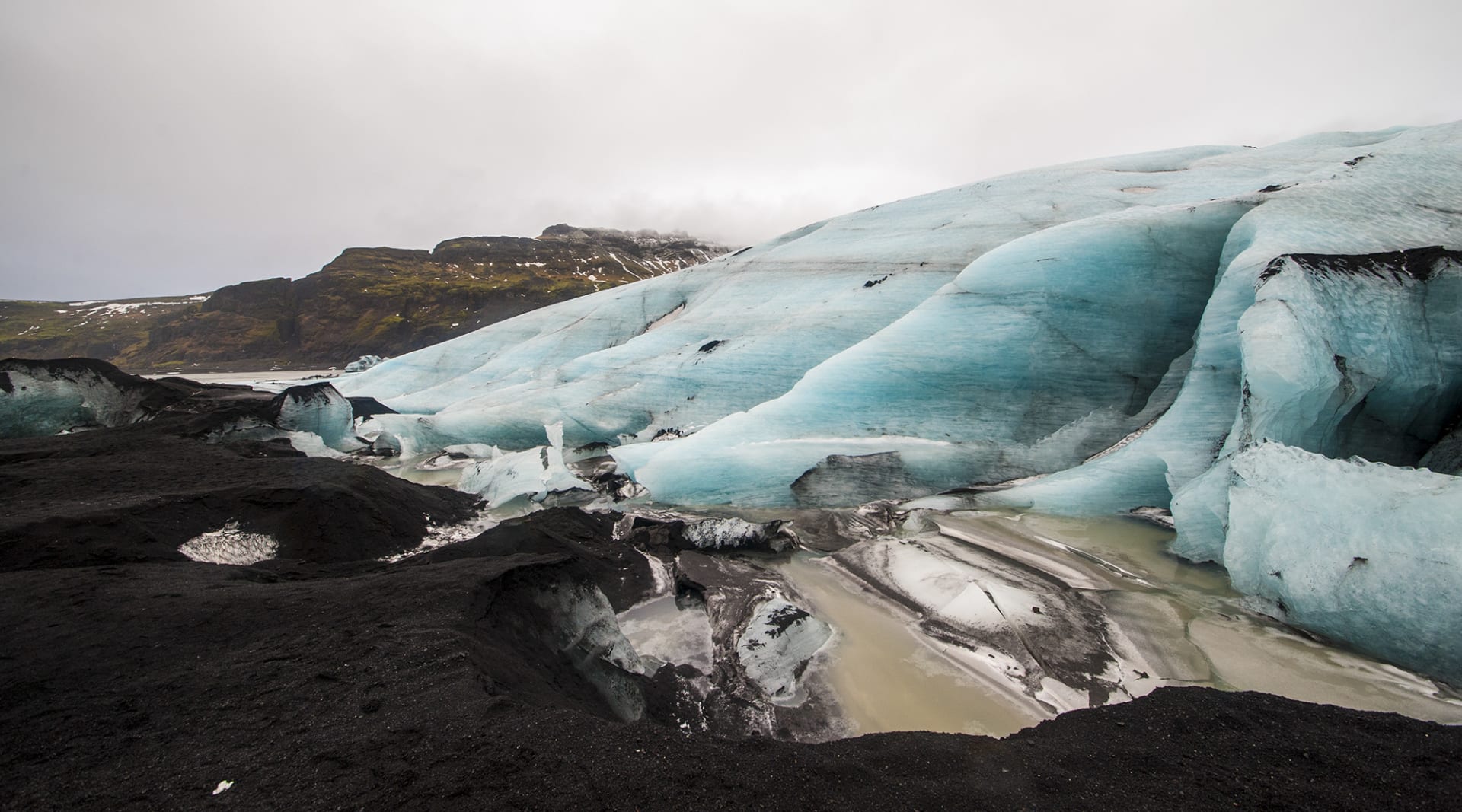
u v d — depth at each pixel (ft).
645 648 27.45
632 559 36.35
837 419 58.54
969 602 30.89
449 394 101.40
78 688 17.38
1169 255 58.34
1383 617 26.40
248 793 12.61
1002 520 45.50
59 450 53.67
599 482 58.65
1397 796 13.85
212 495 38.32
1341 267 40.86
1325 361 36.60
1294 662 26.50
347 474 45.73
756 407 62.03
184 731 15.11
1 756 14.47
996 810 13.01
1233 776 14.73
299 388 77.92
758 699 23.89
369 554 38.11
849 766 14.20
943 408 57.47
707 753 14.08
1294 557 29.96
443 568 25.55
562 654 22.47
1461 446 37.22
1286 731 16.83
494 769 13.07
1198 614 31.09
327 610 21.76
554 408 77.51
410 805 12.02
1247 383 38.93
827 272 92.48
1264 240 47.60
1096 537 41.81
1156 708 18.35
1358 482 29.58
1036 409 55.93
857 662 27.07
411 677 16.93
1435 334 39.19
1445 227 45.70
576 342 106.11
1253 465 33.99
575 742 14.03
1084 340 57.06
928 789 13.61
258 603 22.61
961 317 61.21
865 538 43.16
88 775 13.62
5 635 20.42
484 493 55.77
